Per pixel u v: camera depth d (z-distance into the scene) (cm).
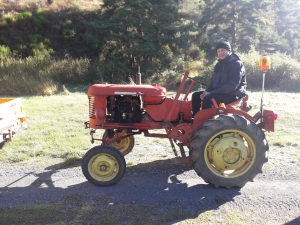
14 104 520
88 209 354
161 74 1461
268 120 430
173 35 1461
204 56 1731
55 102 959
